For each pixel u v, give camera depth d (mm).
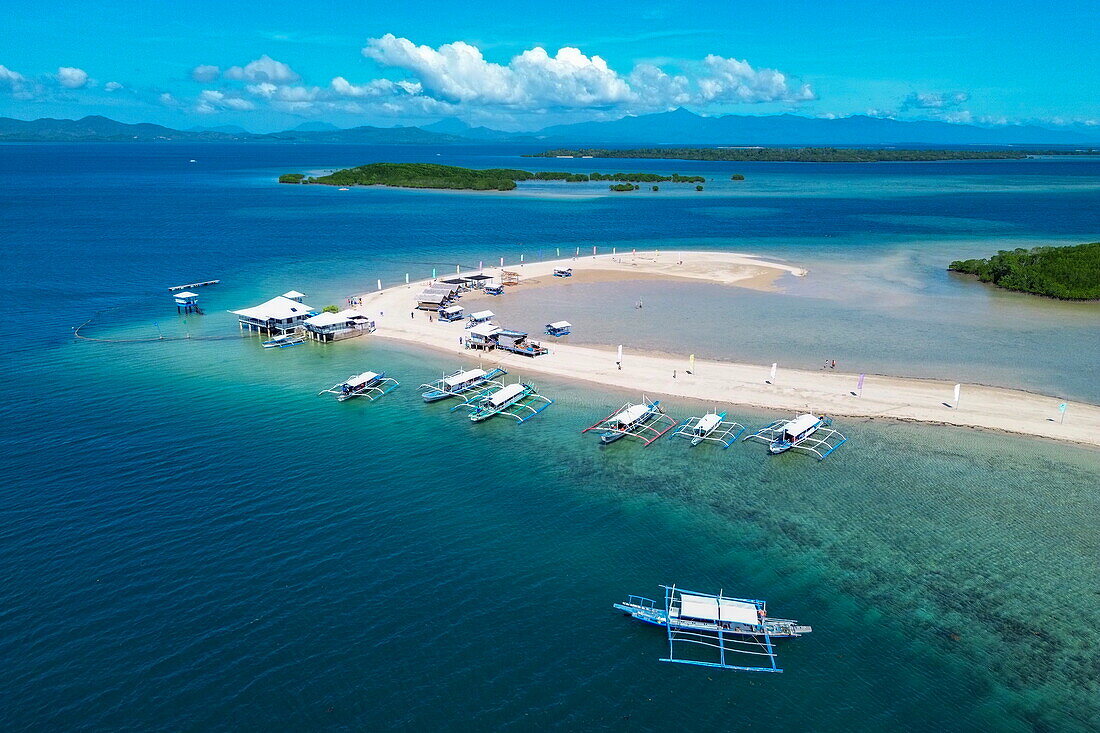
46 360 89125
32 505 54281
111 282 133625
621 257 162625
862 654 41531
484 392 80688
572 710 37156
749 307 117250
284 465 62531
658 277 141750
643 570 48844
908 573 48625
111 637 40906
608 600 45750
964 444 67000
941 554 50625
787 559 50188
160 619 42438
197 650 40125
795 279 139250
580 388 81812
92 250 163375
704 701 38125
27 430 67938
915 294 125938
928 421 71688
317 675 38719
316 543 50719
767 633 42188
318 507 55625
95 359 90125
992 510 56031
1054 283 123750
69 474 59438
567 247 178125
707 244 183375
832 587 47250
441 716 36406
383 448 66625
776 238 192250
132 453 63844
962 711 37750
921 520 54844
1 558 47500
